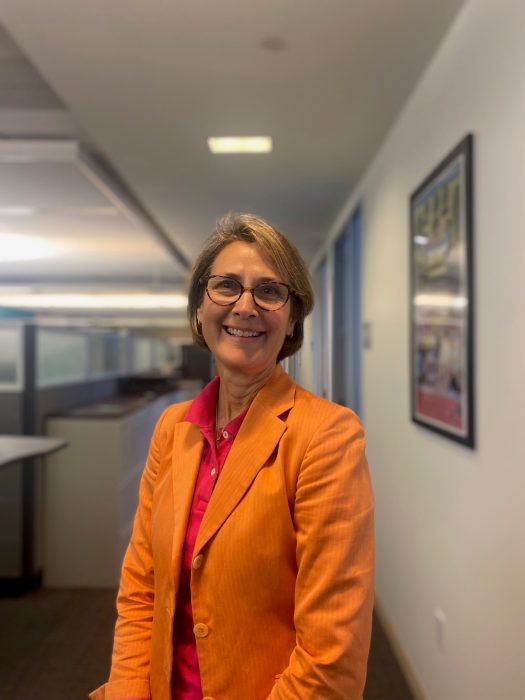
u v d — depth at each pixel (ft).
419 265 7.09
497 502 4.86
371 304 10.39
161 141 9.23
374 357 10.09
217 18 5.87
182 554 2.91
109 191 11.83
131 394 15.85
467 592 5.56
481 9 5.19
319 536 2.58
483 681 5.15
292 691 2.50
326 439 2.72
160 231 16.06
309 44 6.36
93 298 23.49
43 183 11.27
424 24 5.97
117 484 11.00
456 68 5.87
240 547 2.69
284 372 3.20
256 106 7.92
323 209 13.26
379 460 9.67
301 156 9.88
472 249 5.34
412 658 7.44
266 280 3.01
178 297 22.39
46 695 7.13
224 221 3.26
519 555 4.45
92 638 8.69
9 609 9.82
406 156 7.90
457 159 5.70
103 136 9.02
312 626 2.51
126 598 3.42
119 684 3.13
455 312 5.79
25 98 8.87
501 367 4.76
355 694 2.51
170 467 3.31
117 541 10.96
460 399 5.64
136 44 6.35
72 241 17.24
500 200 4.77
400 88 7.39
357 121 8.41
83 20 5.90
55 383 11.67
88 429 11.05
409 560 7.72
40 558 10.92
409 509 7.76
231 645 2.69
